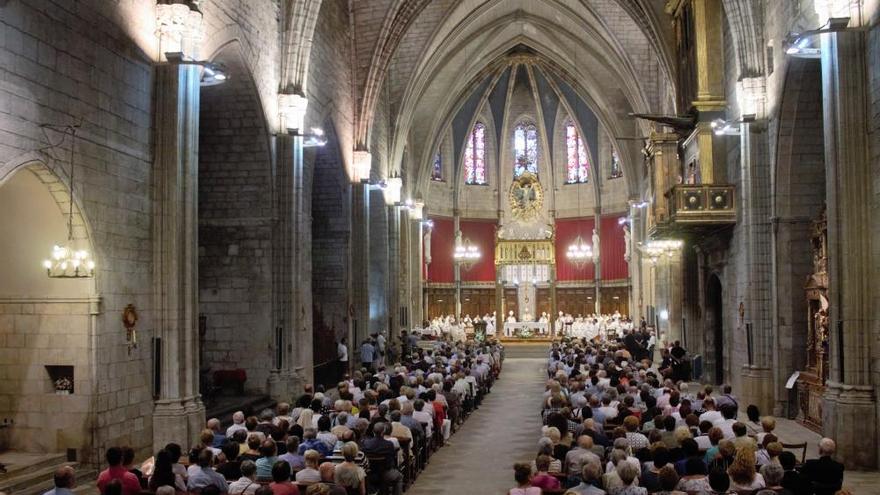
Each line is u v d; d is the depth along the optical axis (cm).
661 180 2888
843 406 1550
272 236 2364
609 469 1066
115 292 1525
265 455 1121
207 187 2375
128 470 1061
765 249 2256
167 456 998
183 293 1683
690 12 2773
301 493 1045
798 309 2180
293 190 2395
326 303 3203
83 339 1459
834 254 1603
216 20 1939
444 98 4888
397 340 4022
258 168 2353
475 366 2805
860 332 1558
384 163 4059
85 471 1438
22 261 1458
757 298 2262
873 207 1552
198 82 1748
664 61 3206
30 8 1272
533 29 4719
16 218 1420
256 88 2231
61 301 1455
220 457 1144
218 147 2348
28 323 1468
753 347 2269
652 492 1012
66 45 1370
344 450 1092
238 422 1408
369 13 3288
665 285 3806
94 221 1454
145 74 1641
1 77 1205
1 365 1474
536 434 2125
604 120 4878
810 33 1580
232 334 2373
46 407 1465
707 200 2450
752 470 942
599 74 4709
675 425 1322
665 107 3909
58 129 1340
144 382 1619
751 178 2264
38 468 1391
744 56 2278
